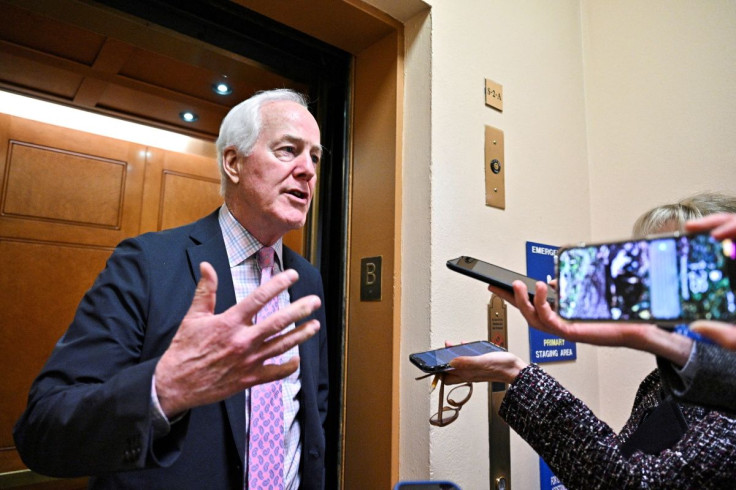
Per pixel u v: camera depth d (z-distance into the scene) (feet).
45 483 3.91
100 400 1.46
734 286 1.01
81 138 4.39
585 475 1.82
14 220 3.93
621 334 1.40
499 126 3.69
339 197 3.77
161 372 1.43
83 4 2.80
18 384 3.83
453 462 2.98
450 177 3.24
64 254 4.17
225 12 3.23
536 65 4.14
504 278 1.93
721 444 1.63
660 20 4.24
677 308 1.09
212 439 2.06
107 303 1.97
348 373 3.43
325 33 3.48
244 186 2.45
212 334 1.41
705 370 1.30
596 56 4.69
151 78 4.22
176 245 2.32
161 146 5.30
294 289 2.81
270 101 2.55
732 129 3.72
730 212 2.25
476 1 3.64
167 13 3.09
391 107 3.40
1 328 3.77
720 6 3.86
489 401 3.27
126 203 4.60
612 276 1.21
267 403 2.30
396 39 3.42
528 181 3.89
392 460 3.02
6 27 3.44
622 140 4.41
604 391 4.29
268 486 2.20
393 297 3.18
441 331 3.03
